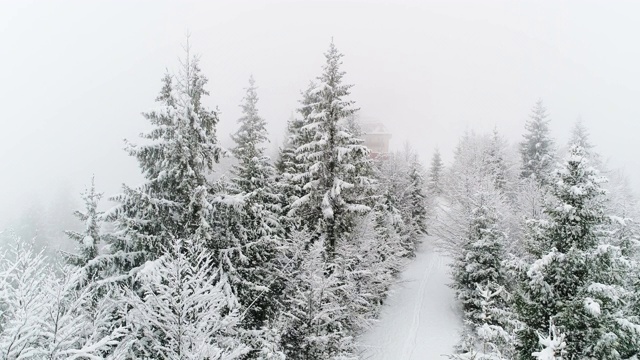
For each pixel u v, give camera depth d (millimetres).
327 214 19141
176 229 13766
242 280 14211
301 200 19672
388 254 26578
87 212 14227
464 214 26562
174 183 13812
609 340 10141
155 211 13000
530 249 12734
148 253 13180
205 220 13219
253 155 19062
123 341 9117
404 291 29266
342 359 13820
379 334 22438
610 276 11117
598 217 11250
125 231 13242
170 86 13617
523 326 11492
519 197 33781
